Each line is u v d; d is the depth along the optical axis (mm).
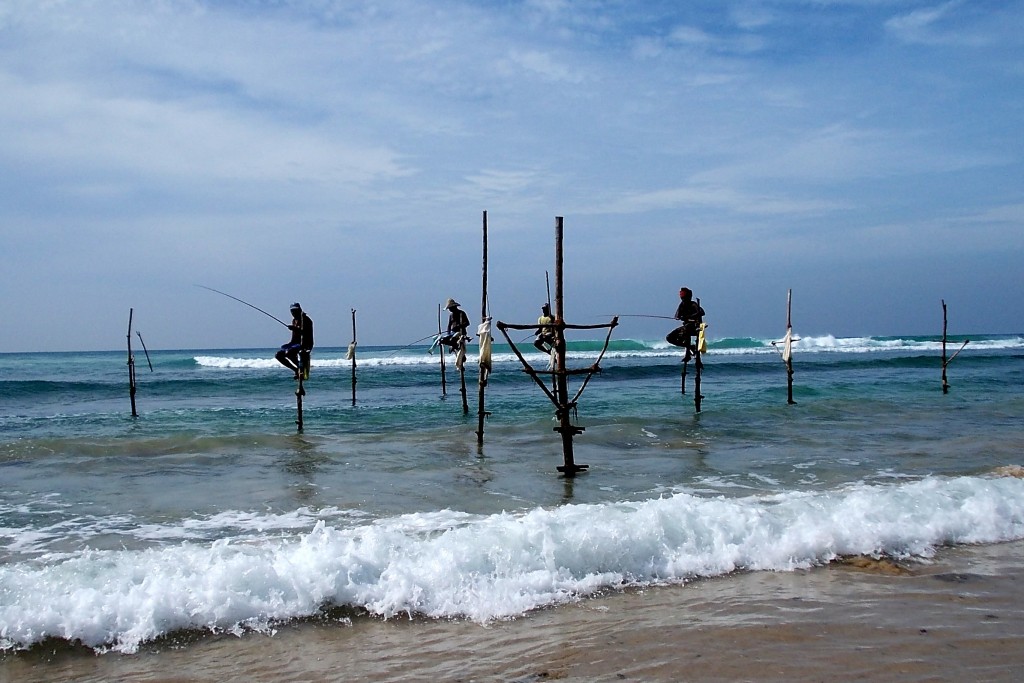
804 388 27797
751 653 5016
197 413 21422
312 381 34094
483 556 6406
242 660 5059
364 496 10070
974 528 7980
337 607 5898
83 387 31328
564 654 5062
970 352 61219
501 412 20984
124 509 9383
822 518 7785
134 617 5500
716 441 14961
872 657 4930
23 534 8219
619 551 6727
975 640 5223
